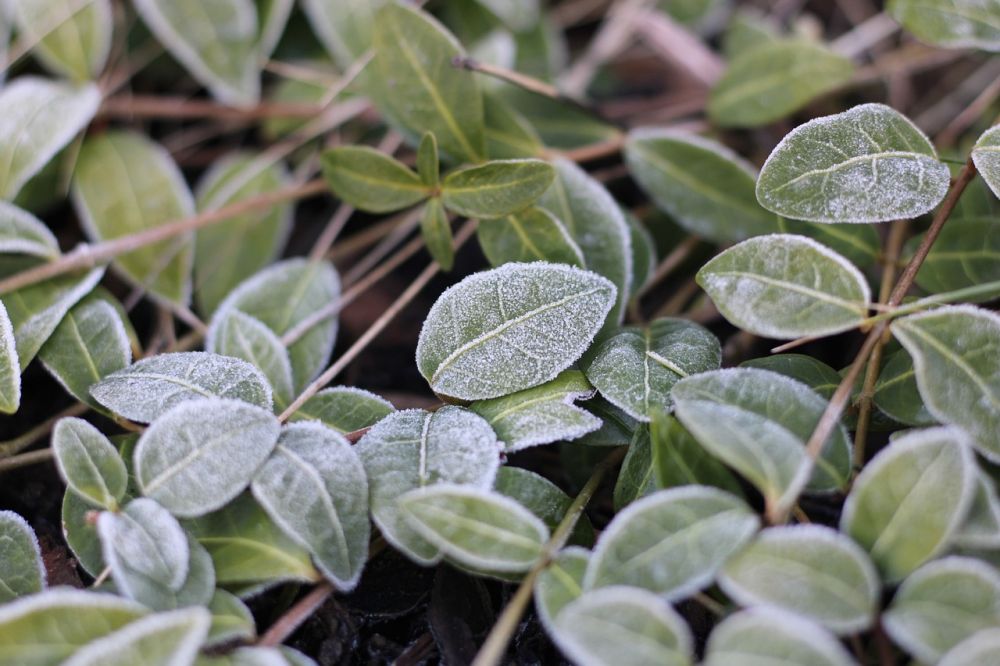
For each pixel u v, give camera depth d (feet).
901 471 1.32
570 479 1.48
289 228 1.65
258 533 1.37
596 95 1.79
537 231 1.48
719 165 1.57
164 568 1.34
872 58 1.80
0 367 1.42
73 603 1.31
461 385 1.41
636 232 1.54
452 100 1.52
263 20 1.68
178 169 1.74
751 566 1.29
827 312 1.36
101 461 1.38
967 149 1.62
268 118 1.71
